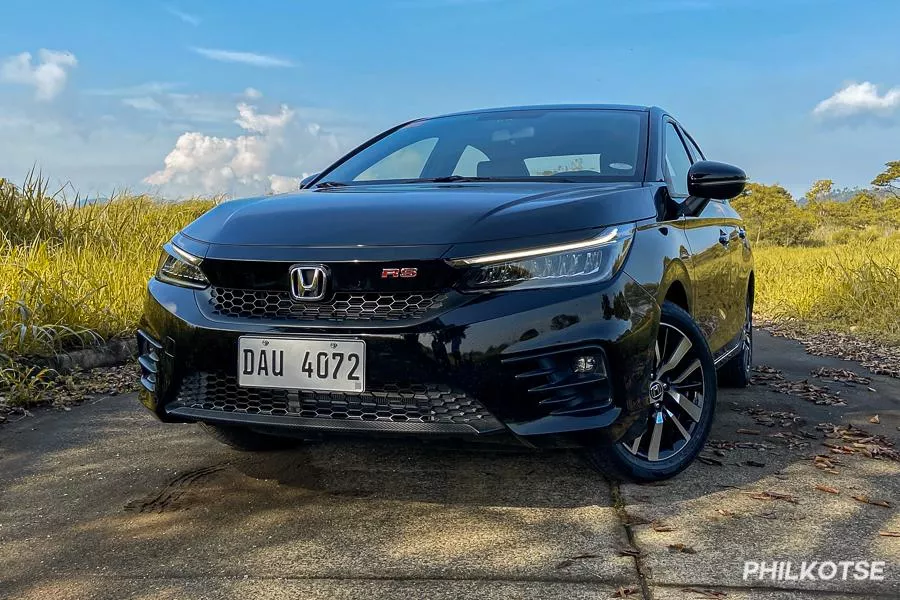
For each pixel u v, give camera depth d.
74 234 7.02
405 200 2.53
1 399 3.72
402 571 1.98
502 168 3.17
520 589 1.88
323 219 2.43
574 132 3.37
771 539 2.18
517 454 2.94
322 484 2.64
